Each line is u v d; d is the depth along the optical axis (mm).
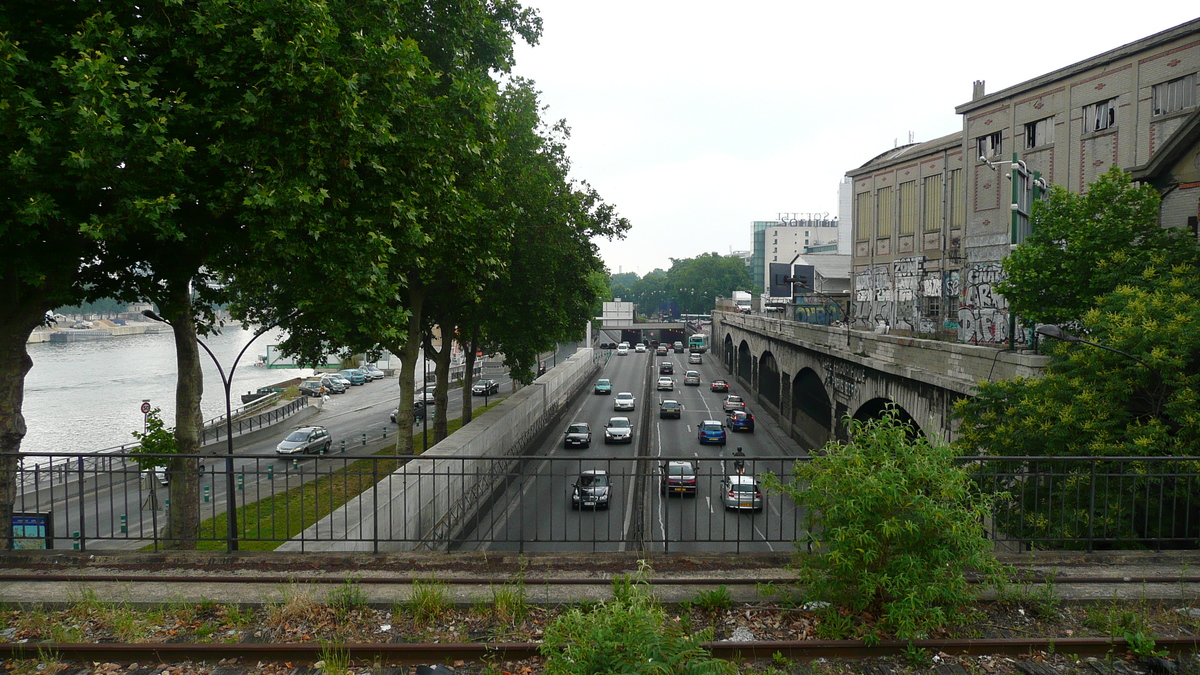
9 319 10367
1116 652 6000
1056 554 8031
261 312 22828
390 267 14781
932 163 32844
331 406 55000
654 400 58312
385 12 11875
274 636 6246
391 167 12141
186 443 14266
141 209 8945
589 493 22266
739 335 67688
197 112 9781
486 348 34344
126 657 5930
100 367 82750
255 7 9641
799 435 38531
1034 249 14156
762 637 6223
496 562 7875
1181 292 11203
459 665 5848
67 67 8188
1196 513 10547
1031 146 25016
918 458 6203
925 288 33188
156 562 7906
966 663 5859
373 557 8008
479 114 15625
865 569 6094
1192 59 19172
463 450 21328
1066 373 11680
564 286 29078
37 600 6941
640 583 6910
